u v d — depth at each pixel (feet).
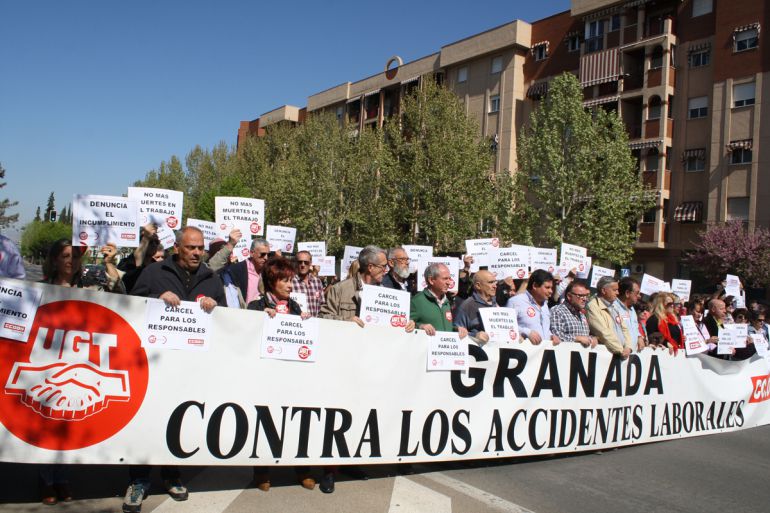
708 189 97.71
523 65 125.49
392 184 104.17
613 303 25.12
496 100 128.16
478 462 21.36
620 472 21.01
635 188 89.30
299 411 16.71
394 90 158.40
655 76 103.40
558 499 17.92
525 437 20.89
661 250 103.09
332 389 17.17
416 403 18.61
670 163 103.04
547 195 89.56
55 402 14.14
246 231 30.14
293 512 15.46
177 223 24.90
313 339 16.94
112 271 18.81
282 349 16.48
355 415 17.51
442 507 16.57
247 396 16.03
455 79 138.00
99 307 14.60
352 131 127.03
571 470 20.95
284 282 17.25
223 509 15.37
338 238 120.47
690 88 101.35
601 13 111.45
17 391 13.85
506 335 20.53
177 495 15.83
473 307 21.40
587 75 112.88
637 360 24.52
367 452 17.69
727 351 30.73
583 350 22.59
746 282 88.89
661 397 25.38
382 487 17.95
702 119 99.71
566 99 90.68
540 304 23.40
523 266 29.86
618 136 89.15
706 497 18.90
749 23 94.02
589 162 88.53
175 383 15.23
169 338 15.20
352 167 117.60
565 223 89.92
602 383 23.13
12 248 17.57
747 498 19.03
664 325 30.40
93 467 18.28
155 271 16.21
